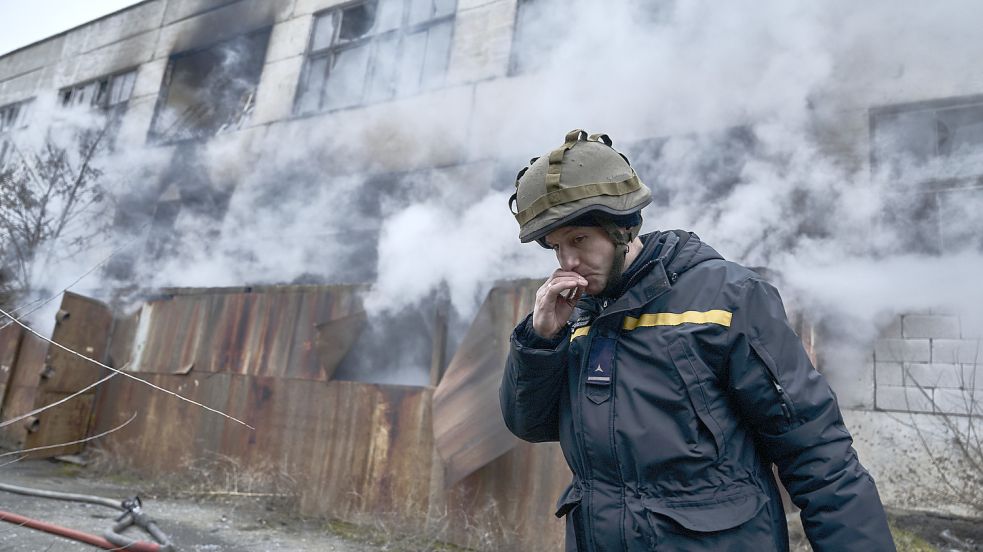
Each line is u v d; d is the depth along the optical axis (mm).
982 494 3605
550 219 1189
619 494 1180
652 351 1187
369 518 4090
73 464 5516
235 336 5324
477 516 3771
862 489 1038
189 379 5438
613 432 1188
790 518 3289
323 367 4750
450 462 3770
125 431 5609
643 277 1265
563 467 3619
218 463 4957
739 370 1137
